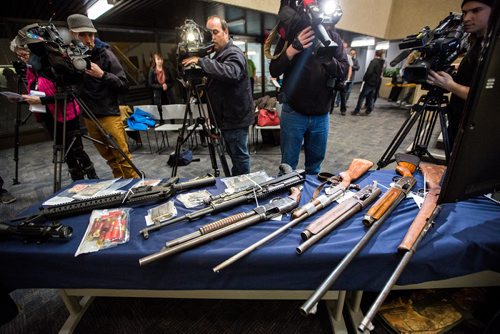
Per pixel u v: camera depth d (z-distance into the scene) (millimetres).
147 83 4547
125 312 1238
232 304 1259
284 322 1165
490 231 822
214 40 1647
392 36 8883
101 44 1851
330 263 783
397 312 1088
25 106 4137
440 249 771
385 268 784
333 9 1379
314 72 1487
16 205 2328
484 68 543
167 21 4785
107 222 961
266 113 3553
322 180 1248
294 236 858
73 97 1668
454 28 1205
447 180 682
